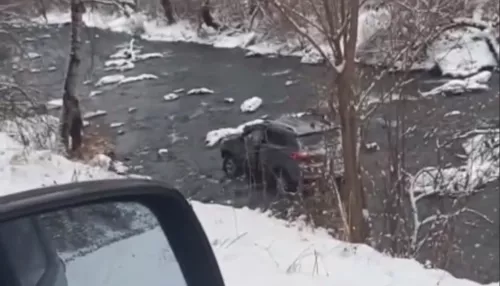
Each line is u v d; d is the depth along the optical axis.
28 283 1.94
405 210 13.45
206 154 24.94
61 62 30.17
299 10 11.56
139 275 2.46
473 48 33.09
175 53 42.69
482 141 16.62
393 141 13.87
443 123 18.75
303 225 11.23
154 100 33.16
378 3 12.96
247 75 36.59
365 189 12.66
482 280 14.68
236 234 7.73
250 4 13.12
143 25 44.56
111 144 19.91
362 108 12.57
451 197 14.60
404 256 12.12
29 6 16.77
